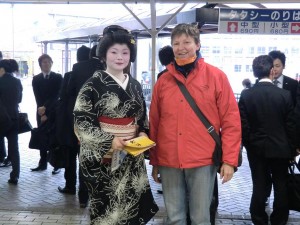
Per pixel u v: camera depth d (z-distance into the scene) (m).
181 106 2.56
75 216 4.10
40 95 5.77
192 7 7.94
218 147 2.59
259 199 3.62
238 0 6.05
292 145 3.44
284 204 3.60
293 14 6.22
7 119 4.88
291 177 3.62
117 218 2.52
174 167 2.61
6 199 4.65
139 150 2.37
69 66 16.19
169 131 2.60
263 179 3.62
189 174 2.61
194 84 2.56
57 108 4.38
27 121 5.50
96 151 2.40
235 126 2.59
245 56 11.04
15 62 5.39
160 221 3.99
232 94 2.62
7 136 5.30
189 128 2.55
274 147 3.45
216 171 2.68
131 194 2.55
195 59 2.59
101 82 2.43
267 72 3.58
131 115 2.51
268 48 10.93
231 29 6.33
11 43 21.33
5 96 5.16
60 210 4.27
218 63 11.08
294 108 3.38
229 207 4.60
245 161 7.37
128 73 2.67
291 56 10.85
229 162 2.53
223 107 2.59
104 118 2.46
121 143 2.39
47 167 6.35
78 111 2.43
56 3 6.59
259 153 3.51
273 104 3.45
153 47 6.80
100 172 2.48
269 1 6.07
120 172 2.52
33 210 4.25
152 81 6.89
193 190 2.61
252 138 3.54
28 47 20.70
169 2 6.16
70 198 4.76
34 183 5.41
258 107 3.49
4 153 6.48
